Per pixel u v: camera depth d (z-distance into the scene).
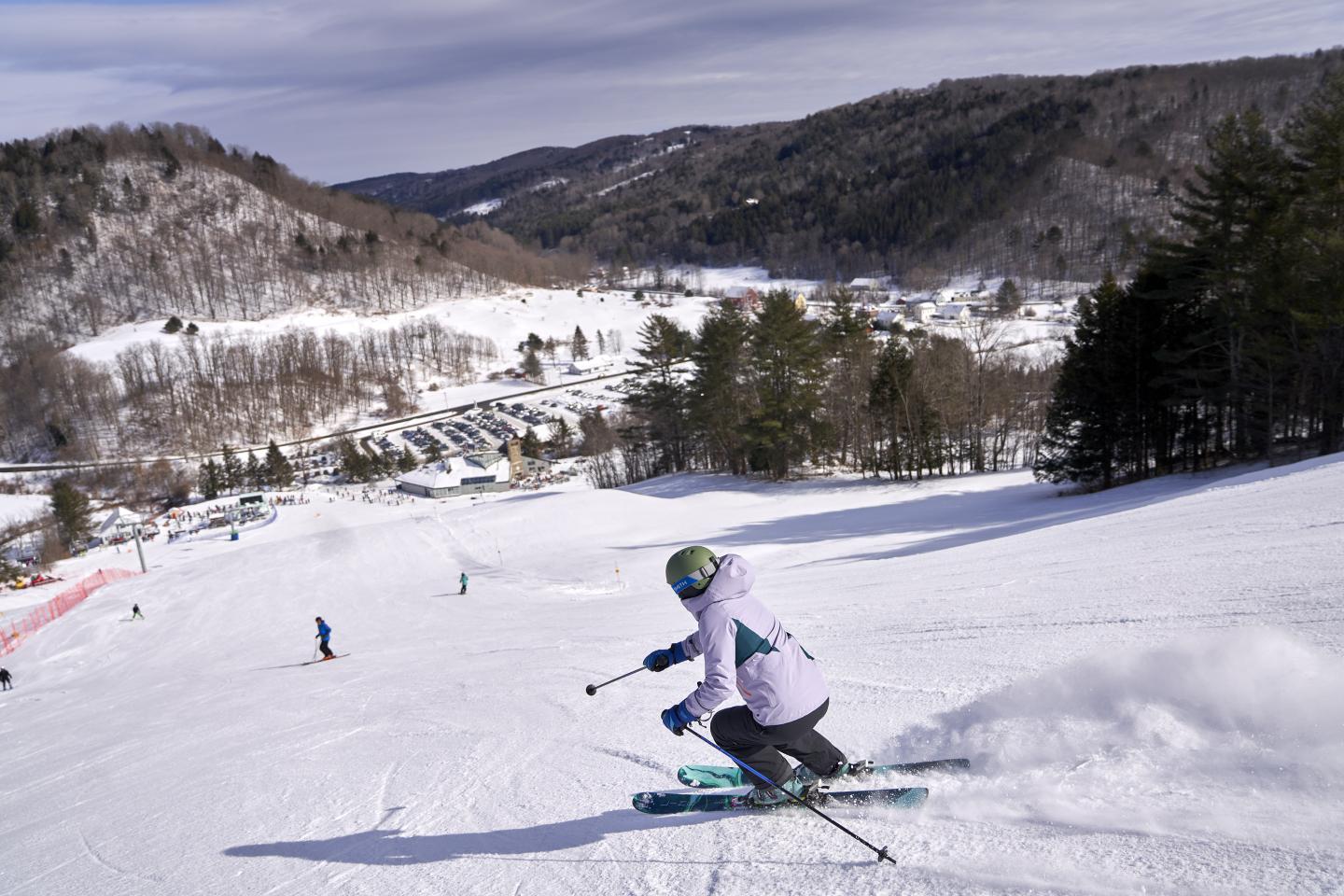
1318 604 5.32
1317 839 2.48
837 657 7.31
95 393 135.50
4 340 168.12
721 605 3.60
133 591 47.34
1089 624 6.34
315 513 81.38
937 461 49.53
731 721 3.78
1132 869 2.61
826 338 61.31
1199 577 7.27
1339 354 26.98
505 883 3.94
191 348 154.62
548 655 12.30
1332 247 26.47
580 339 184.88
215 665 25.78
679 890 3.39
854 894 2.94
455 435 130.62
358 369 163.75
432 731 8.19
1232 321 30.00
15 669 33.38
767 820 3.88
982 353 56.00
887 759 4.15
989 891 2.71
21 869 6.30
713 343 57.34
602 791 5.03
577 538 43.53
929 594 10.59
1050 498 33.25
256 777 7.61
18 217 199.62
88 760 11.71
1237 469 30.03
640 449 74.88
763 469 57.06
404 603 33.75
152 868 5.51
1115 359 34.78
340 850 5.03
